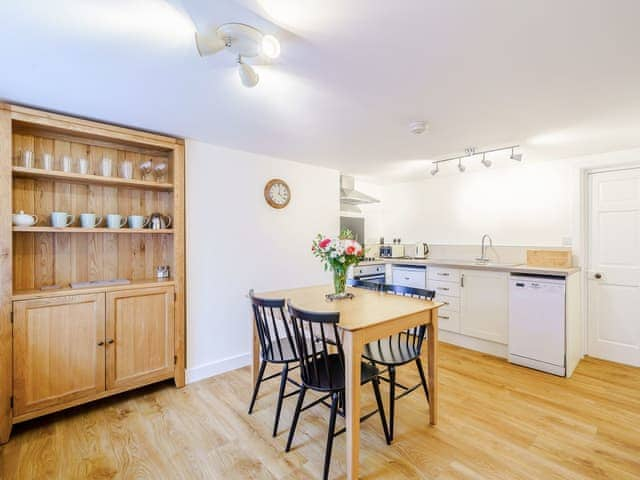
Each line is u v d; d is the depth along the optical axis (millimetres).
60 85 1760
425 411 2254
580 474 1647
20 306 1957
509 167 3832
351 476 1581
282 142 2848
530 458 1769
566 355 2793
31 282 2223
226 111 2135
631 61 1506
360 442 1914
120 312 2340
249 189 3166
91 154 2451
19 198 2172
